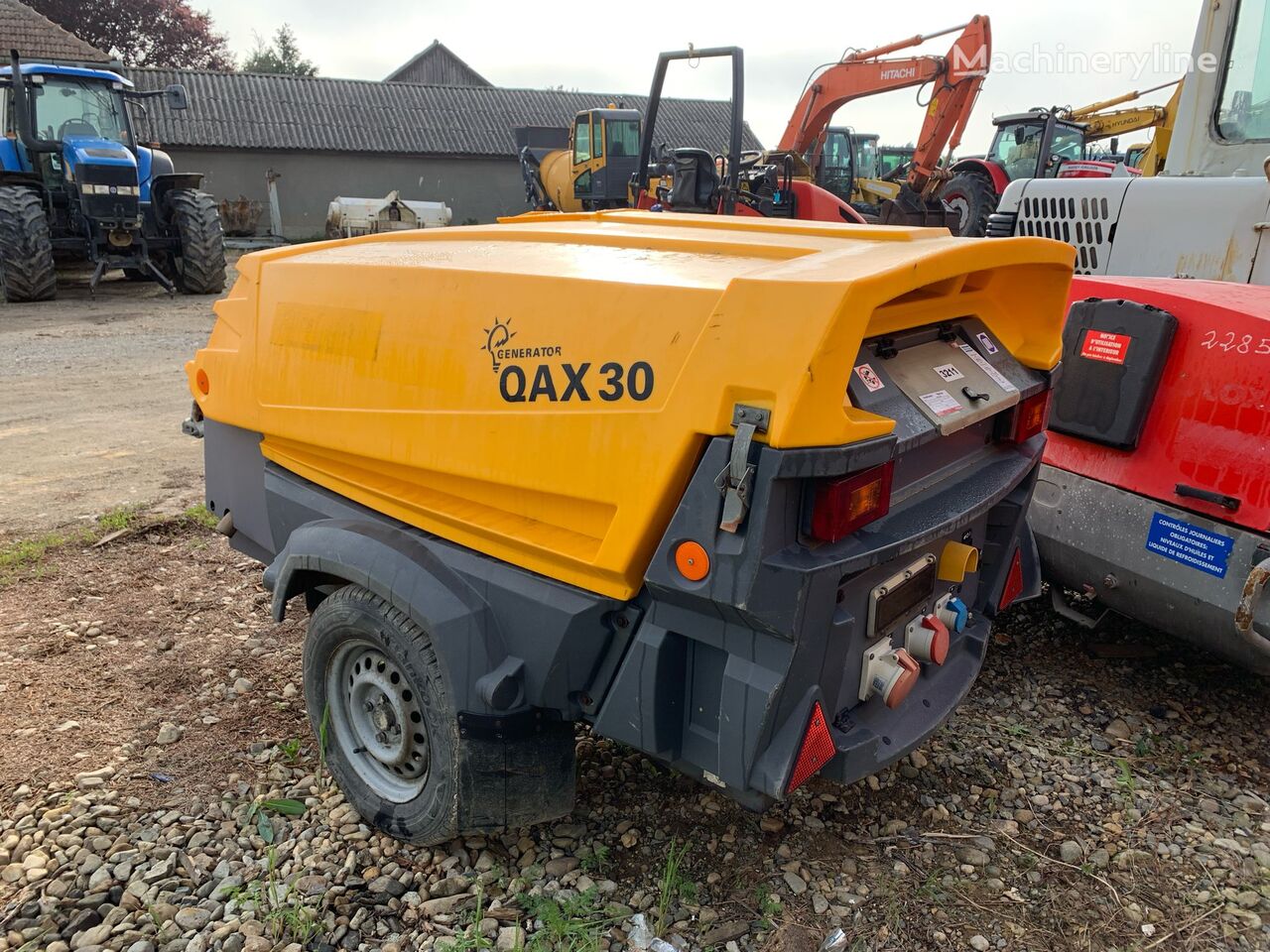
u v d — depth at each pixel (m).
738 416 1.79
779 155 10.92
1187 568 2.92
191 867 2.49
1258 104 4.15
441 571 2.35
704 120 33.31
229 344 3.14
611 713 2.15
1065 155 14.62
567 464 2.09
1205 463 2.86
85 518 4.93
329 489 2.82
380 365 2.50
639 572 2.04
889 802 2.79
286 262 2.90
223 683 3.39
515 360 2.18
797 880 2.46
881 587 2.21
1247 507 2.77
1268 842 2.66
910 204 12.82
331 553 2.50
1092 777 2.94
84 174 11.94
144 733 3.08
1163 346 2.94
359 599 2.47
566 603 2.14
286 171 26.62
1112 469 3.13
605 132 16.75
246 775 2.88
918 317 2.34
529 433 2.16
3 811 2.67
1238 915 2.39
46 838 2.57
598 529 2.11
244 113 27.06
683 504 1.89
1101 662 3.64
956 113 12.43
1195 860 2.59
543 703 2.29
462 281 2.30
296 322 2.79
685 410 1.87
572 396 2.07
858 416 1.92
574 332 2.07
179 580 4.23
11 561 4.28
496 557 2.31
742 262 2.18
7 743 2.98
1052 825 2.72
